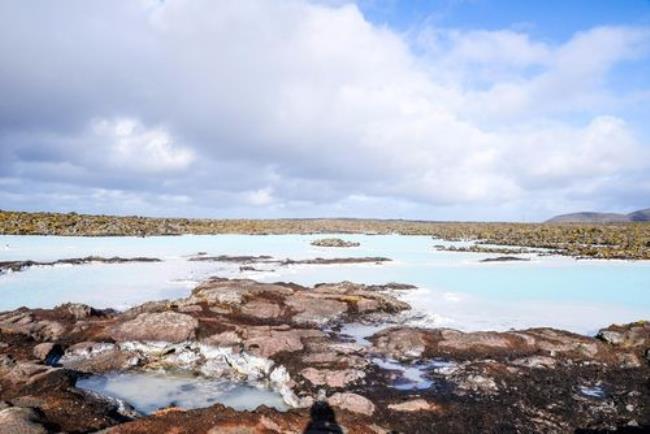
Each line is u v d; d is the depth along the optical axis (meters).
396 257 38.88
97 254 34.75
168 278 25.25
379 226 90.81
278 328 14.48
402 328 15.25
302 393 10.76
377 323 17.00
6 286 22.17
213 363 12.95
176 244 44.84
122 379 12.17
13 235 44.31
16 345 13.08
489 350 13.27
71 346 13.14
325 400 9.99
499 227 81.56
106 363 12.70
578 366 12.41
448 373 11.76
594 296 22.14
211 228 64.56
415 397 10.29
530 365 12.36
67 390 10.45
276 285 19.44
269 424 8.55
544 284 25.34
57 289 21.69
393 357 13.05
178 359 13.17
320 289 20.11
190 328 13.84
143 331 13.71
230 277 26.25
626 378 11.80
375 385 11.11
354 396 9.91
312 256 38.75
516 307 19.66
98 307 18.38
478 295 22.23
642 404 10.38
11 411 8.66
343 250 44.88
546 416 9.73
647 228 65.62
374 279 26.86
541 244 50.12
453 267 32.44
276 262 33.69
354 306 18.16
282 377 11.76
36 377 10.87
